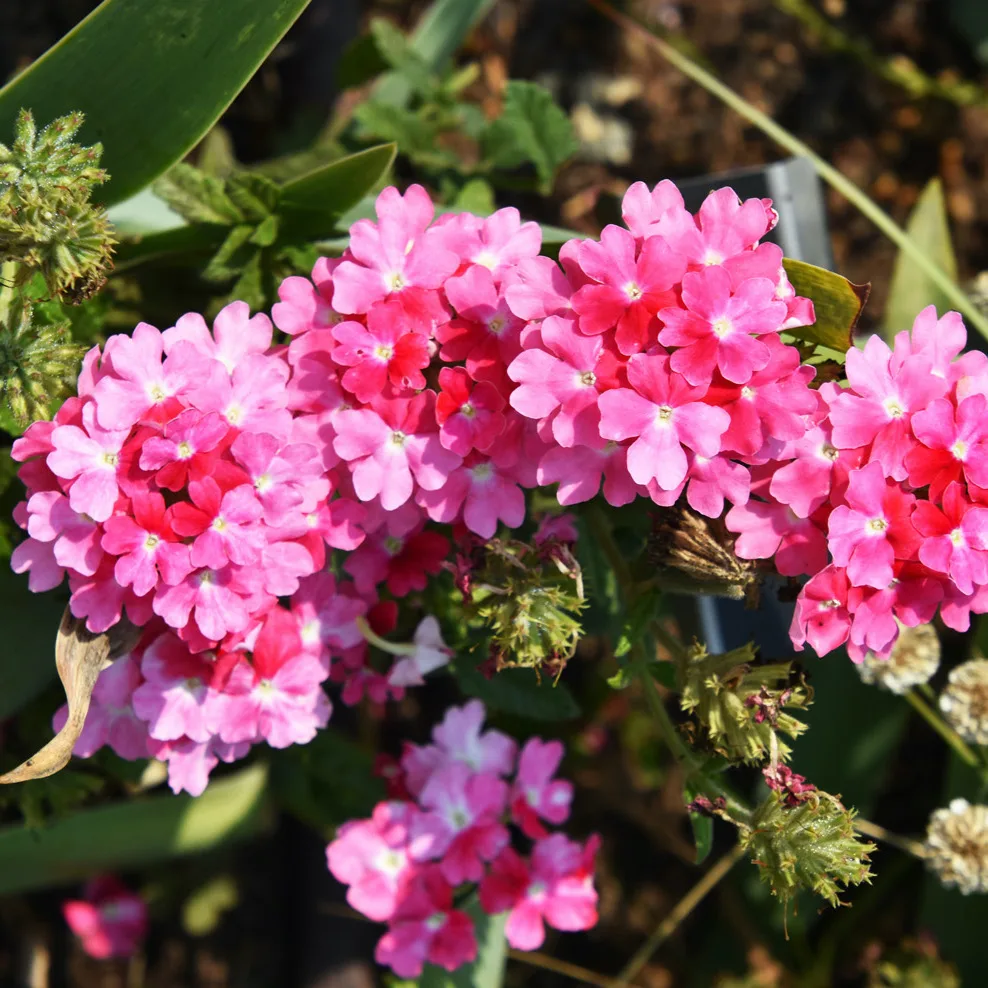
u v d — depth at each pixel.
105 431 0.44
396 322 0.45
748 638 0.55
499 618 0.46
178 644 0.46
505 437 0.45
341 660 0.50
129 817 0.53
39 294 0.49
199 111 0.48
